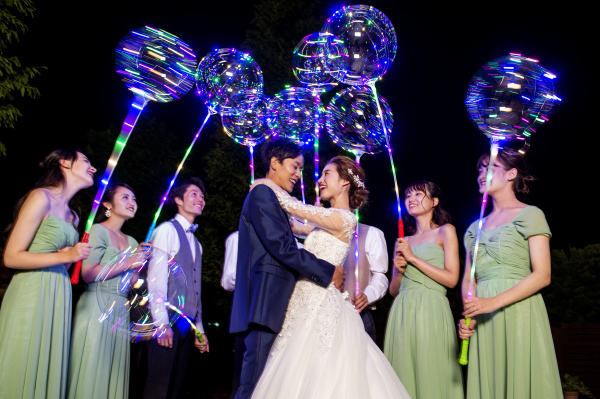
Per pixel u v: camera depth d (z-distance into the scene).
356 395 2.96
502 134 3.42
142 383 5.31
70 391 3.72
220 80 4.26
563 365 8.02
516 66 3.37
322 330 3.07
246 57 4.35
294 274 3.30
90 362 3.79
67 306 3.54
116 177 6.57
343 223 3.33
